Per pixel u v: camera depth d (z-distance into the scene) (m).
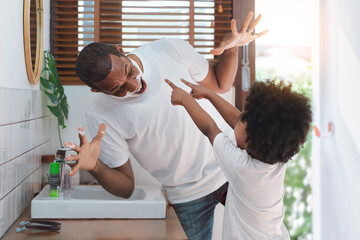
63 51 2.48
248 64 2.58
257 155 1.36
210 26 2.55
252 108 1.35
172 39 2.00
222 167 1.49
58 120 2.29
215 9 2.57
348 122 2.79
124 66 1.67
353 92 2.70
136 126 1.86
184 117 1.87
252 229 1.46
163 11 2.54
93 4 2.50
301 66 5.02
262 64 4.99
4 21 1.58
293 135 1.32
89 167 1.65
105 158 1.89
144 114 1.84
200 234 2.00
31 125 1.98
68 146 1.59
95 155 1.65
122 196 1.93
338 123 2.96
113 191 1.87
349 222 2.81
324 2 3.16
